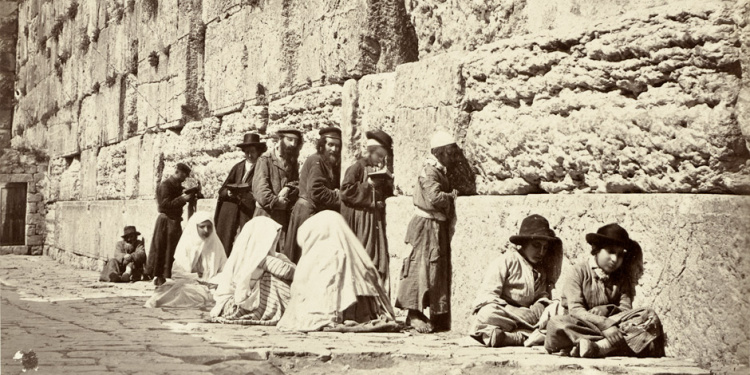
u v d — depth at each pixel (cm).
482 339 784
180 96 1833
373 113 1119
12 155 3195
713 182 681
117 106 2280
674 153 706
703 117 684
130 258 1784
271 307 969
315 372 692
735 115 669
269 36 1459
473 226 895
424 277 905
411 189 1015
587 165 791
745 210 634
